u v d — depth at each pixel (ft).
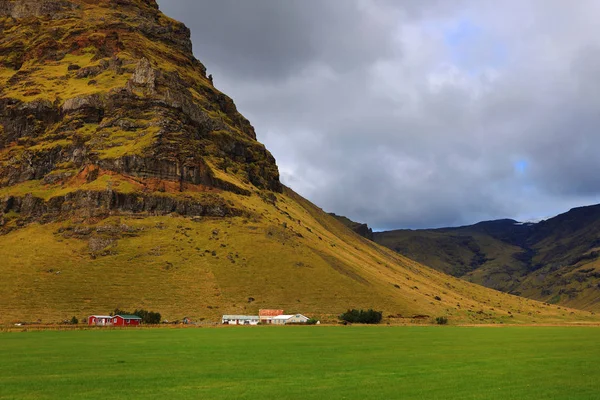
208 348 309.42
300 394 165.99
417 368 225.56
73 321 542.98
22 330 464.65
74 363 236.43
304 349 307.99
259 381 189.37
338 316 649.20
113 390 172.04
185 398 160.04
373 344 347.36
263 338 391.65
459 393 169.37
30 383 184.55
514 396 165.68
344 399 159.33
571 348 330.34
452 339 403.34
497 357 271.90
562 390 175.73
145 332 452.76
